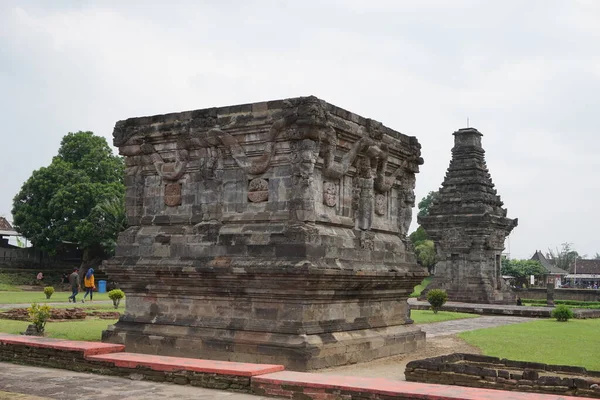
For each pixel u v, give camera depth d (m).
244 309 21.69
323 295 21.06
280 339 20.44
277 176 21.92
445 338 31.19
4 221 96.81
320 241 21.12
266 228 21.75
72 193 76.75
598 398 15.79
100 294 61.75
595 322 44.81
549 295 62.44
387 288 24.92
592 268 130.75
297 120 21.06
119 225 73.94
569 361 23.16
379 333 24.12
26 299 51.38
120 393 16.97
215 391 17.34
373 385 15.83
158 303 23.73
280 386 16.62
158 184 24.92
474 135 66.00
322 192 22.39
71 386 17.89
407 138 27.64
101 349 20.75
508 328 37.19
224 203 22.92
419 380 18.30
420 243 105.06
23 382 18.45
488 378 17.33
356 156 23.88
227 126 22.73
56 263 83.31
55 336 27.55
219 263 21.89
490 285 62.84
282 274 20.34
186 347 22.20
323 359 20.44
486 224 62.84
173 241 23.58
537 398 14.31
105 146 84.88
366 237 24.05
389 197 26.81
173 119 24.30
